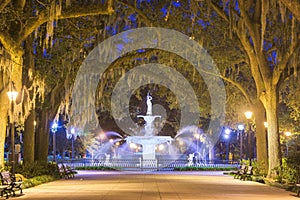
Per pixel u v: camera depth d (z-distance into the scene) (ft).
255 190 59.06
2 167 60.29
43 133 95.25
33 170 77.87
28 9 69.92
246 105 102.06
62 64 79.51
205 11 83.76
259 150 84.79
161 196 50.67
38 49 79.77
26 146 85.30
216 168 119.34
